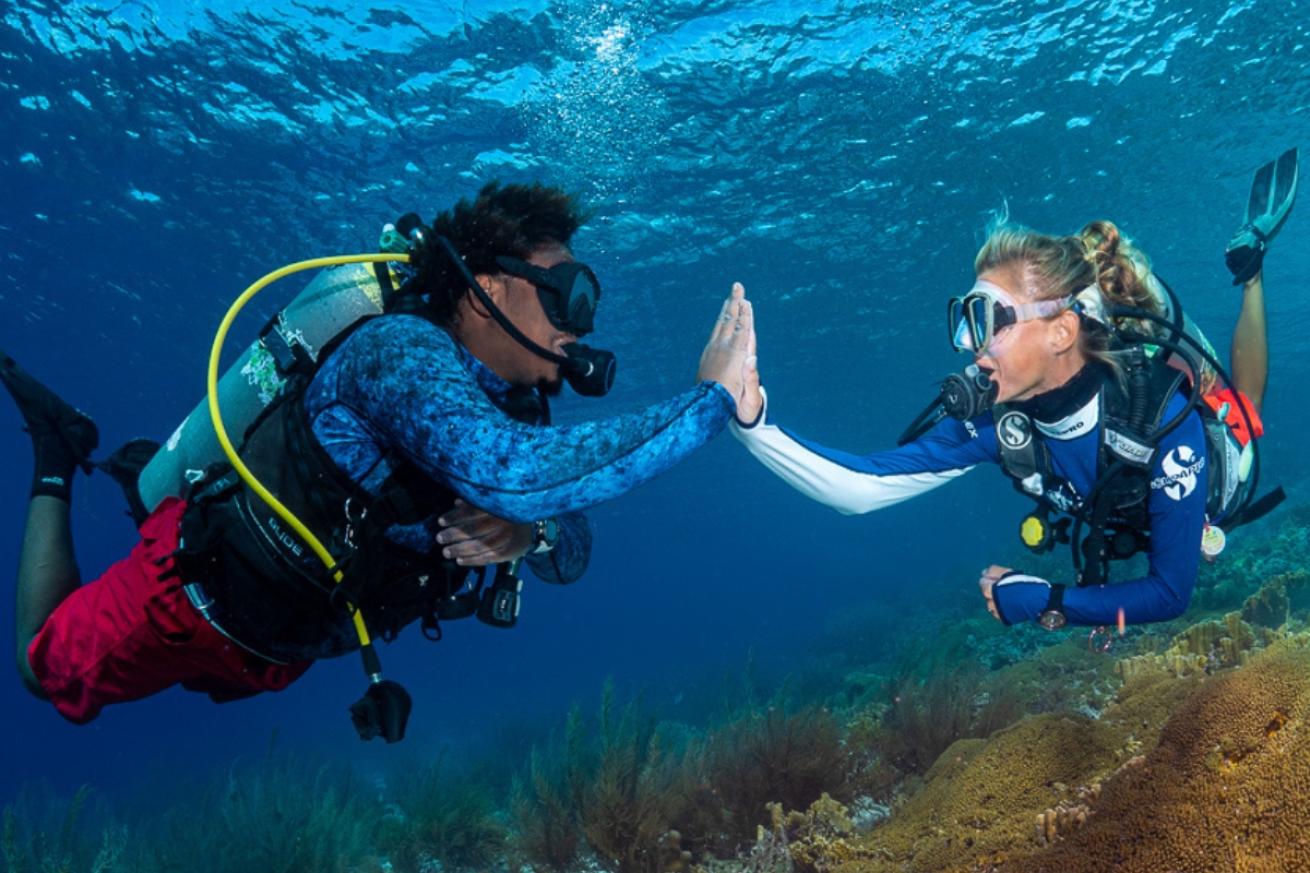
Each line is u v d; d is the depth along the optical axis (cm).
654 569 12538
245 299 191
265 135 1473
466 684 7844
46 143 1548
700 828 555
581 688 4244
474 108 1402
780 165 1662
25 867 755
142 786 1588
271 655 194
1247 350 335
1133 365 253
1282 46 1527
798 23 1295
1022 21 1366
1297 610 695
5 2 1228
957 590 2423
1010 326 248
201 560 184
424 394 162
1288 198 330
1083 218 2208
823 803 452
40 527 223
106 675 197
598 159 1574
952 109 1560
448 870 684
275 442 185
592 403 2930
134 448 249
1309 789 191
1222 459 271
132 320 2427
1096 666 660
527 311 188
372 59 1288
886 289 2425
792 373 3117
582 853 597
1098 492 258
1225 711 228
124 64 1329
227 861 717
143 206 1750
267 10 1206
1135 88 1609
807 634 3659
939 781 385
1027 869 242
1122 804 240
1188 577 254
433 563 197
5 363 230
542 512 158
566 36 1259
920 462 314
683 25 1265
